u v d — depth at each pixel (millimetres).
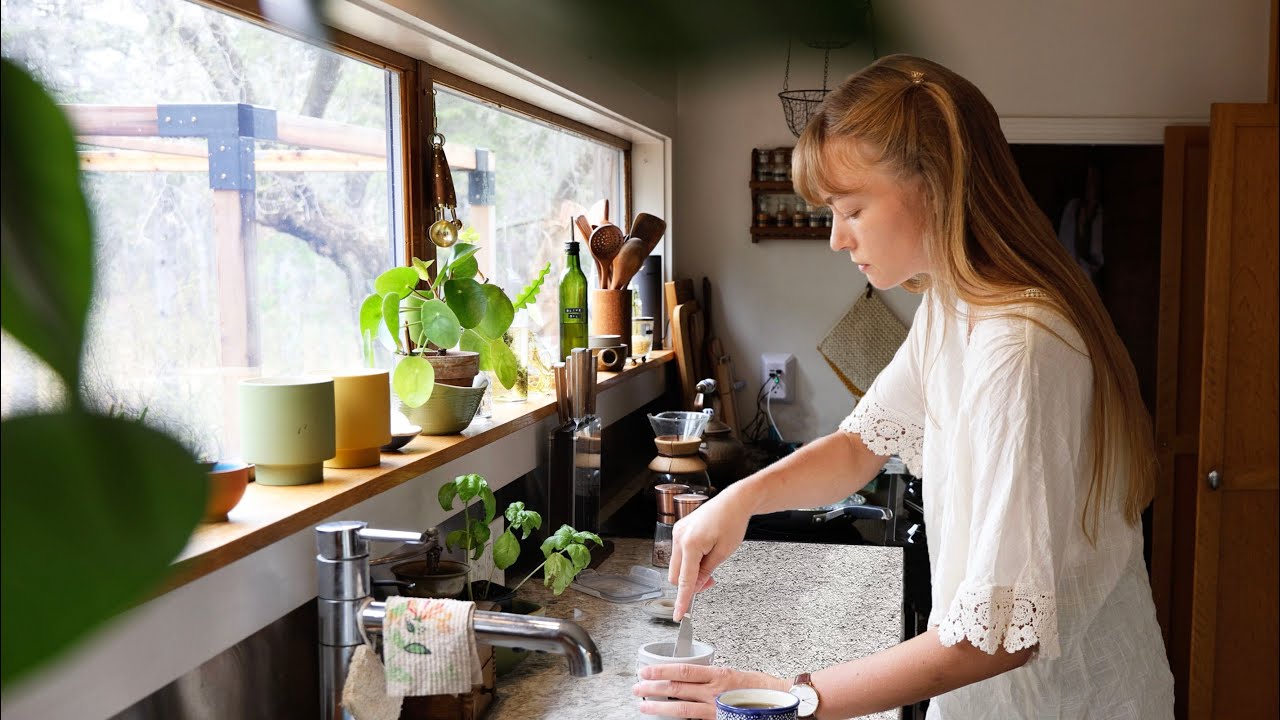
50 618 90
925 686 1131
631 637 1718
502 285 2582
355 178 1794
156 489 95
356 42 1741
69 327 92
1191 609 3807
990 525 1097
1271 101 3633
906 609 2248
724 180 4020
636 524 2537
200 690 1159
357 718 1076
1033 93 3807
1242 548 3523
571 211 3172
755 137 3977
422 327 1614
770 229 3961
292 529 1204
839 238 1257
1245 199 3445
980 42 3822
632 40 181
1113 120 3791
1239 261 3459
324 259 1689
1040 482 1090
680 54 185
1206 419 3494
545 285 2922
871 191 1194
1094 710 1238
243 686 1236
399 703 1091
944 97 1150
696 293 4074
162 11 1234
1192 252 3730
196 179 1319
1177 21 3748
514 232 2660
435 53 1914
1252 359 3475
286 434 1319
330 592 1101
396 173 1956
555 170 2996
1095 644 1233
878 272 1248
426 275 1659
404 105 1934
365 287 1842
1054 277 1156
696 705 1186
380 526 1458
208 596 1078
